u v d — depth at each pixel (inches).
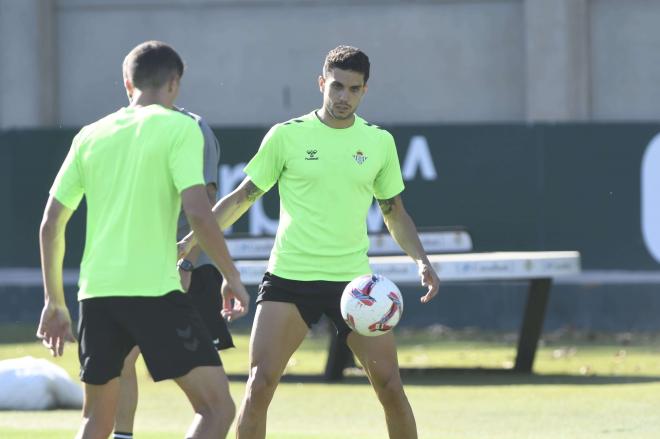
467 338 2178.9
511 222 2268.7
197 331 741.9
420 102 2851.9
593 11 2792.8
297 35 2883.9
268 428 1226.6
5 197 2416.3
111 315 741.9
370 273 898.7
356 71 861.2
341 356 1601.9
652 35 2780.5
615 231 2246.6
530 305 1669.5
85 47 2940.5
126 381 928.9
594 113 2800.2
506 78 2824.8
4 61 2913.4
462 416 1288.1
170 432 1182.3
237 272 741.9
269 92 2893.7
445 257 1649.9
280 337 874.8
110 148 748.0
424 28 2847.0
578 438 1135.0
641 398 1398.9
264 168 893.2
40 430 1171.9
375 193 926.4
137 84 776.3
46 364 1396.4
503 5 2822.3
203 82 2908.5
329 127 885.8
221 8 2903.5
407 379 1640.0
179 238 962.7
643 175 2236.7
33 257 2412.6
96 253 743.7
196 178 729.0
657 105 2787.9
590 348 2010.3
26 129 2404.0
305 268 876.0
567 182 2255.2
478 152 2273.6
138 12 2925.7
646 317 2240.4
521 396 1440.7
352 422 1264.8
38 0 2901.1
